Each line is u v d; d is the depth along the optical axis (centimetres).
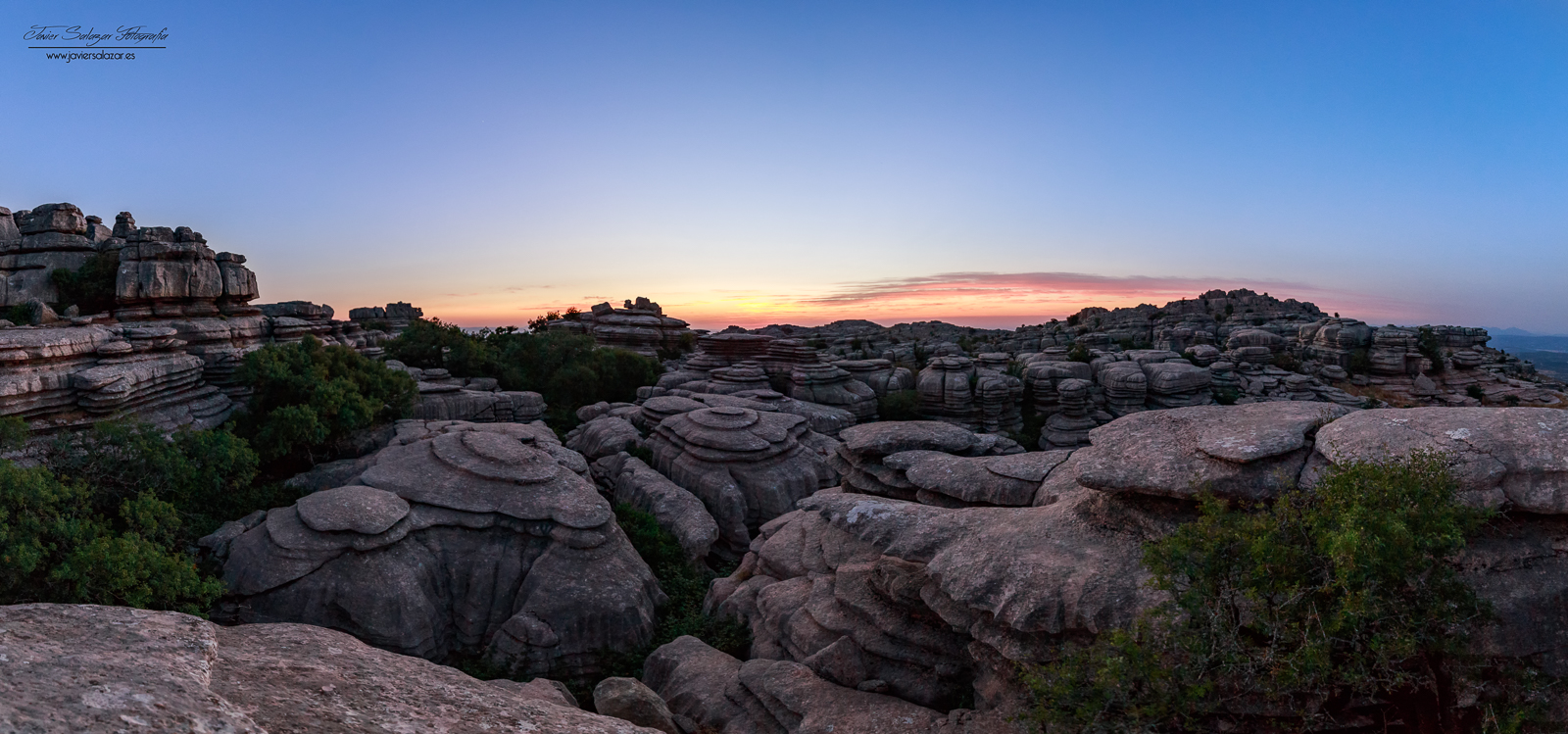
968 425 6525
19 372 2306
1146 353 8325
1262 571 914
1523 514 1066
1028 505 1667
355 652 521
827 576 1752
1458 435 1114
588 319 8250
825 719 1356
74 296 3450
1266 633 929
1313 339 9806
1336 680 941
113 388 2473
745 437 3316
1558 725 897
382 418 3275
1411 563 860
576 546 2144
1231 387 8031
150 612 455
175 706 334
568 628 1981
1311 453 1239
